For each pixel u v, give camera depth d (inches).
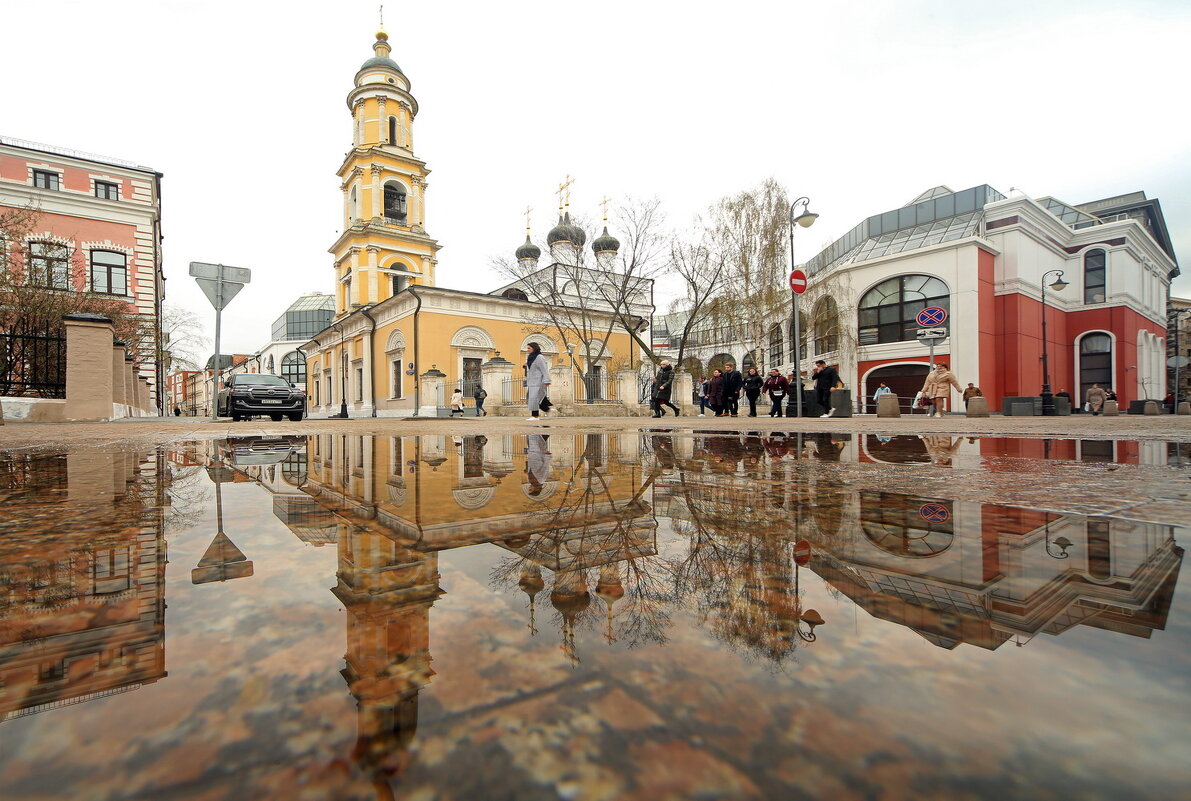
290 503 49.3
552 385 801.6
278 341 2288.4
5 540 33.2
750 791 8.9
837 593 23.0
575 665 16.0
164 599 22.2
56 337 490.9
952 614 20.3
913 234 1074.7
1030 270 1016.9
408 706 13.2
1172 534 34.1
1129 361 1149.7
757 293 834.8
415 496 53.5
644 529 37.2
